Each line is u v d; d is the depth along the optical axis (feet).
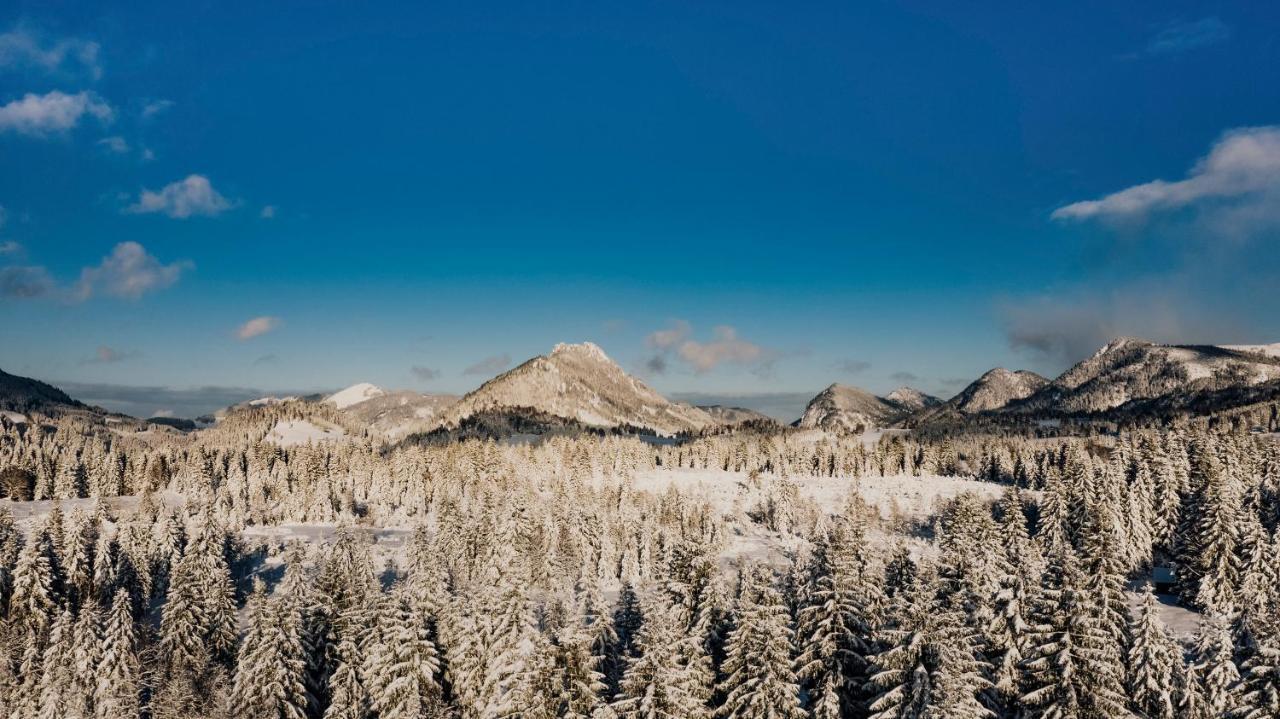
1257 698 136.98
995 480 650.02
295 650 193.98
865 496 574.15
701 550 201.46
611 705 134.82
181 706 192.44
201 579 243.19
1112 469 349.61
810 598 162.61
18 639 238.07
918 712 116.57
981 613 142.72
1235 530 256.73
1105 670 127.24
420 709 171.22
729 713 144.87
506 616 167.22
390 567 369.30
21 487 551.18
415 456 613.52
